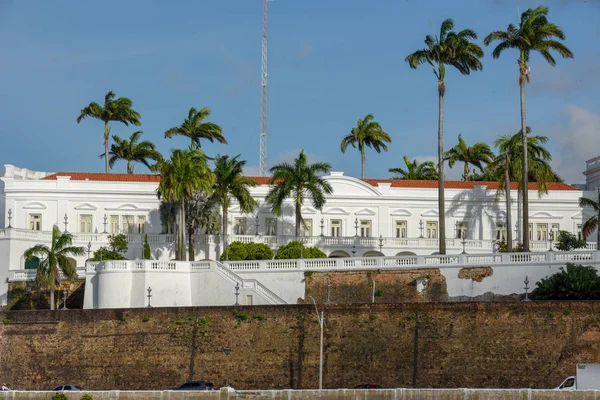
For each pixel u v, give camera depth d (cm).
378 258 15812
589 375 12431
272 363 13800
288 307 13938
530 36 16712
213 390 11738
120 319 14288
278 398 11419
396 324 13688
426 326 13600
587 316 13288
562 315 13338
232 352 13912
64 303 16388
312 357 13738
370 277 15738
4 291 17275
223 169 19038
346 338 13738
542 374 13225
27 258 15988
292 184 18825
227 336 13988
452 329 13538
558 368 13212
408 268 15650
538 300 13812
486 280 15350
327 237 19638
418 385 13462
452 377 13412
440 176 16912
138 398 11531
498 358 13362
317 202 18800
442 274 15538
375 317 13738
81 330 14375
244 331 13962
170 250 19325
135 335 14200
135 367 14112
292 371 13738
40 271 15862
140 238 19375
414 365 13525
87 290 16262
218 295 15950
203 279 16150
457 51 17225
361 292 15725
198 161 17662
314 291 15912
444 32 17325
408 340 13612
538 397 11106
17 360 14450
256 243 18975
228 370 13875
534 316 13388
